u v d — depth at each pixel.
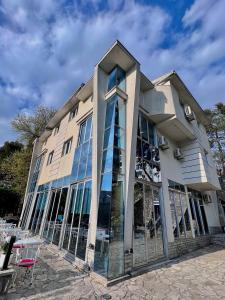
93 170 6.83
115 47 7.45
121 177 6.48
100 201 6.24
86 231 6.70
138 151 7.99
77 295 4.31
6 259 4.46
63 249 8.03
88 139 8.95
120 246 5.64
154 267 6.57
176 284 5.17
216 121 21.89
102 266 5.32
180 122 9.61
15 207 21.39
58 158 12.37
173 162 10.73
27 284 4.83
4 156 28.17
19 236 7.45
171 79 10.33
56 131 15.12
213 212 14.66
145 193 7.74
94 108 7.60
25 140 25.22
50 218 10.71
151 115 9.36
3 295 4.15
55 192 11.22
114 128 6.93
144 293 4.55
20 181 21.45
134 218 6.74
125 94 7.88
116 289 4.69
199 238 10.92
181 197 10.35
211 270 6.48
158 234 7.78
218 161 21.83
